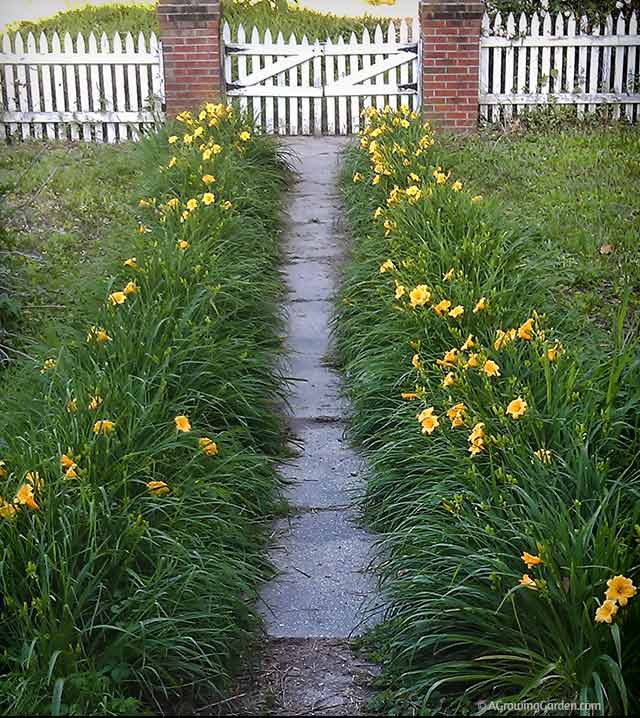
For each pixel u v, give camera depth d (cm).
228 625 385
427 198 744
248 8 1479
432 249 674
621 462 426
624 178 966
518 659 343
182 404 502
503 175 980
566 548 343
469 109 1189
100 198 943
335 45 1219
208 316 591
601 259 761
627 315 656
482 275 634
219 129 1014
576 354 497
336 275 808
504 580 358
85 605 361
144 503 409
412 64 1239
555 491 386
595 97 1204
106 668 343
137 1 1562
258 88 1224
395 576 423
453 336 538
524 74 1203
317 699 370
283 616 422
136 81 1198
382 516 482
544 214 859
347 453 561
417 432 491
